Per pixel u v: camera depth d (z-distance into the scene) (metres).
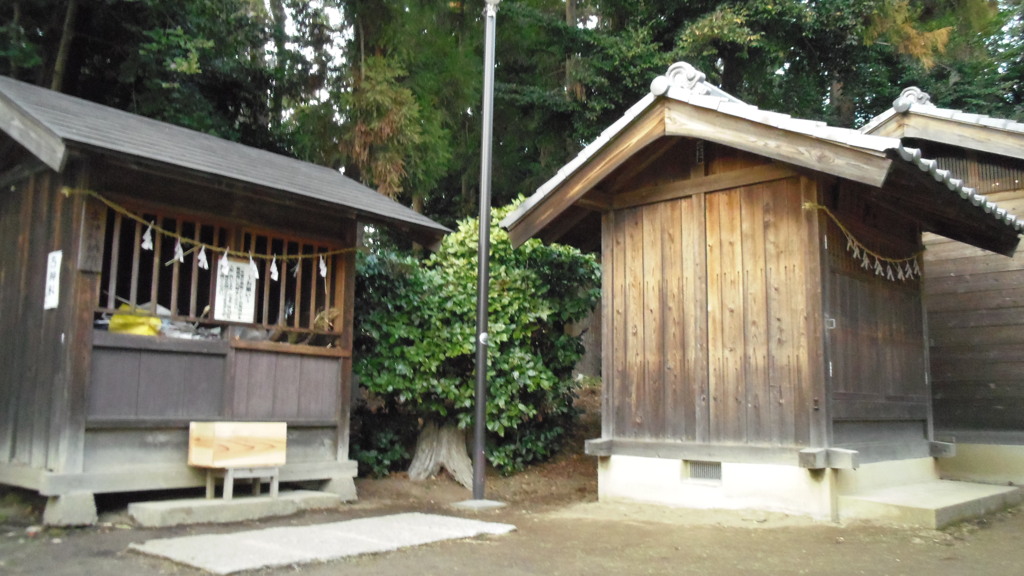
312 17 13.65
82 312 6.19
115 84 12.85
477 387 8.23
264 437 6.95
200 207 7.00
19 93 6.75
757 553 5.57
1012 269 9.76
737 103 7.12
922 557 5.37
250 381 7.27
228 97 13.93
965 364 9.97
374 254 9.54
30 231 6.82
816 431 6.70
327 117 13.36
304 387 7.74
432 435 9.45
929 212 8.02
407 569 4.99
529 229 8.18
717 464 7.41
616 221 8.37
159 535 5.86
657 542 6.02
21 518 6.35
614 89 16.81
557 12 20.59
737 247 7.43
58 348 6.22
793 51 17.52
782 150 6.61
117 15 11.81
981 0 18.16
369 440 9.47
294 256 7.64
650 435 7.78
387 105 12.79
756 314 7.21
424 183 14.53
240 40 13.37
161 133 7.48
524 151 19.69
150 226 6.66
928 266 10.41
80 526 6.01
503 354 9.36
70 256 6.26
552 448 10.55
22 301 6.78
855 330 7.39
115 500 6.82
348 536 5.87
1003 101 19.08
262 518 6.80
